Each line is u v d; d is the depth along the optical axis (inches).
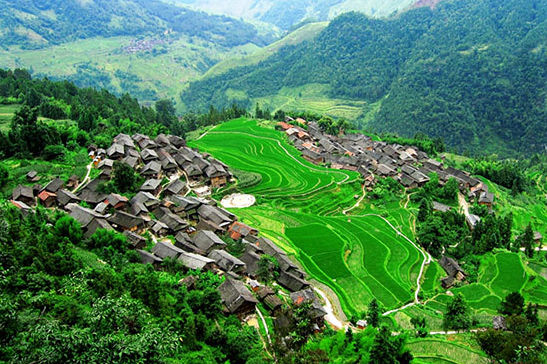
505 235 5049.2
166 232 3956.7
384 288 3730.3
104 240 3270.2
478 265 4490.7
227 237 4042.8
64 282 2229.3
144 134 6924.2
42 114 6919.3
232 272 3299.7
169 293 2647.6
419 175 6678.2
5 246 2395.4
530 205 7278.5
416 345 2775.6
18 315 1744.6
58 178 4325.8
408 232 4997.5
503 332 2743.6
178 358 2026.3
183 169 5629.9
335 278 3814.0
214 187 5497.1
